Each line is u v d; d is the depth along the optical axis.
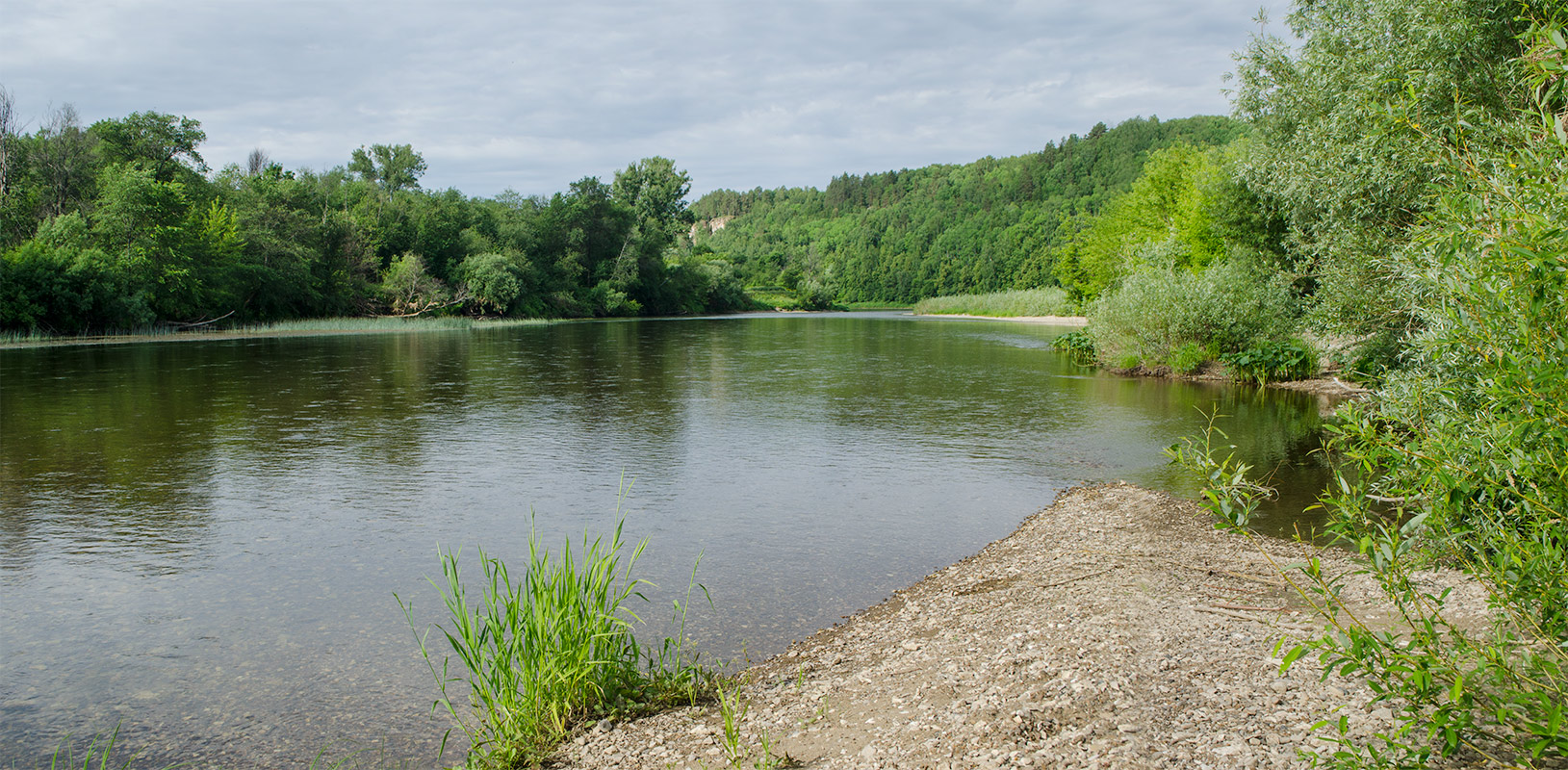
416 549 7.57
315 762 4.18
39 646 5.51
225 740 4.38
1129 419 15.15
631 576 6.91
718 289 100.56
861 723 4.10
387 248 64.62
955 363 26.78
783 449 12.33
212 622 5.91
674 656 5.38
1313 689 3.93
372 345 34.19
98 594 6.43
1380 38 13.16
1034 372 23.62
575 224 79.31
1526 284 2.93
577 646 4.52
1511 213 3.31
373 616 6.04
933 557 7.42
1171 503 9.01
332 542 7.73
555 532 8.10
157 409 15.41
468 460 11.38
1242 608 5.50
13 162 40.16
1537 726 2.66
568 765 4.00
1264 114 19.59
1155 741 3.49
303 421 14.41
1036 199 171.75
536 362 26.48
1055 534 7.91
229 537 7.85
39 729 4.49
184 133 52.22
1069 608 5.64
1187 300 22.75
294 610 6.13
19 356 25.89
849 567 7.16
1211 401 17.47
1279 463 11.15
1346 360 15.40
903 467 11.13
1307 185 15.01
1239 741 3.43
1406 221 13.05
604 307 78.50
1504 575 3.10
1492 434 3.19
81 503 8.96
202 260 43.41
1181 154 47.62
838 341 39.22
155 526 8.16
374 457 11.49
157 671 5.16
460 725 4.41
